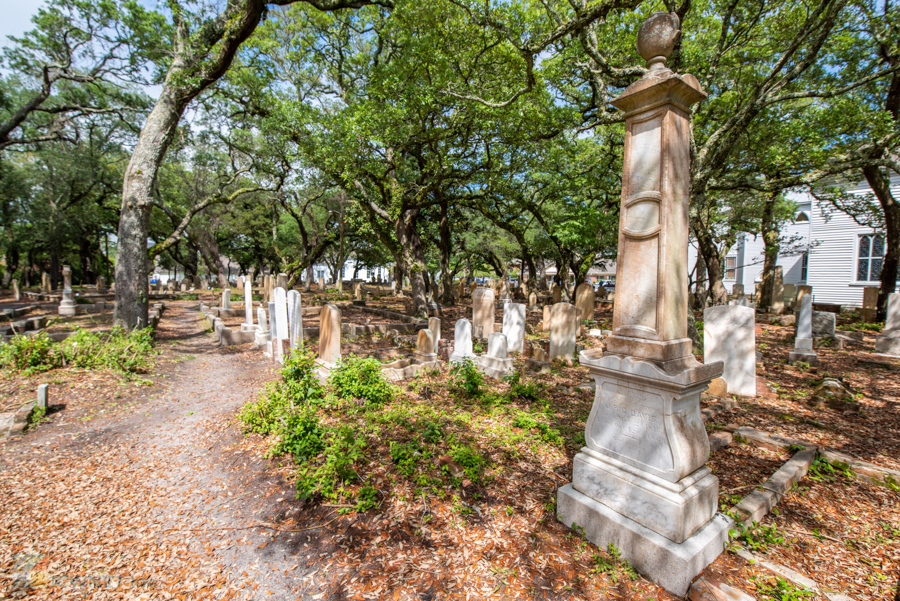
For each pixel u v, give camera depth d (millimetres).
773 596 2637
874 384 7652
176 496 4074
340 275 31344
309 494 3918
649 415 3020
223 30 11172
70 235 30203
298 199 31156
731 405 6527
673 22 3012
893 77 11969
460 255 37406
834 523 3543
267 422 5453
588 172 17234
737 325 7137
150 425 5938
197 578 2994
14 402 6434
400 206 15211
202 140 20875
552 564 3020
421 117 12172
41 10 13750
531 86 9242
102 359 8297
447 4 9742
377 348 11211
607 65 8477
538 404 6590
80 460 4844
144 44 13844
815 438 5254
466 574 2949
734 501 3746
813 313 12125
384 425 5508
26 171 25812
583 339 12266
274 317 10219
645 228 3143
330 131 12508
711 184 11945
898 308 9938
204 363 9922
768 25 10742
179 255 41062
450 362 8969
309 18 15703
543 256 30266
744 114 8906
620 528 3047
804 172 11570
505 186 15609
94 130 25281
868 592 2748
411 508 3697
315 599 2775
